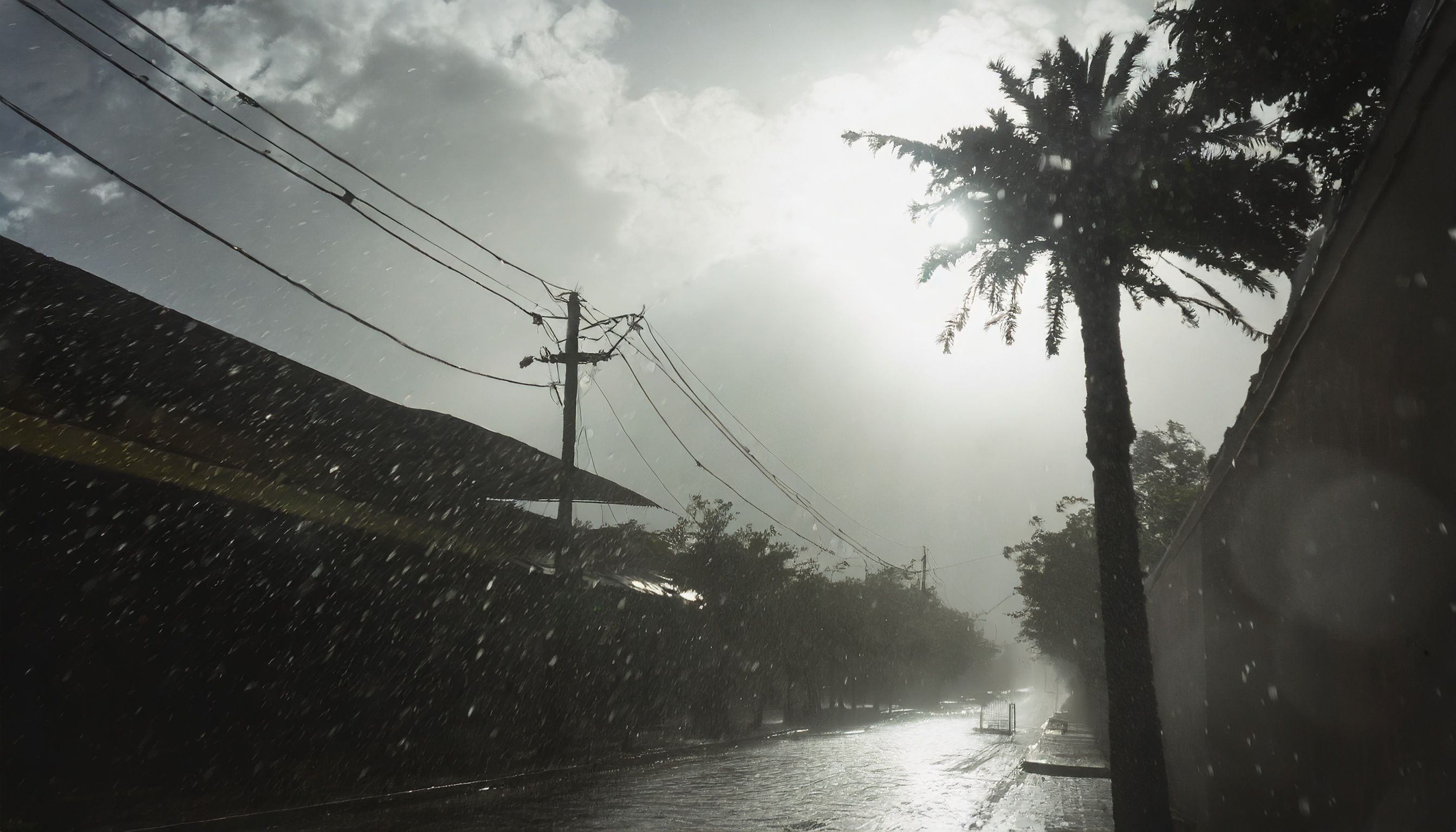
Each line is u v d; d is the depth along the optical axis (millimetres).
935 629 84062
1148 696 12305
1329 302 5977
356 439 18547
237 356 14617
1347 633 5895
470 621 22297
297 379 15789
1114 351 13102
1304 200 12062
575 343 23078
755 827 13500
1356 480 5582
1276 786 8023
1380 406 5094
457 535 20953
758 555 38188
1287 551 7449
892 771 23766
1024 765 25484
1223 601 10461
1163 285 14766
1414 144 4340
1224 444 10148
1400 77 4719
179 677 14656
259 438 17016
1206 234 12656
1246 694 9281
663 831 12703
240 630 15867
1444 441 4133
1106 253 13266
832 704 56906
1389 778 5070
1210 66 8664
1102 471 12961
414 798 15117
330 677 17875
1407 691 4781
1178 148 12500
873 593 64938
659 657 32969
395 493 20719
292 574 16891
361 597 18641
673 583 35594
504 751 22406
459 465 21641
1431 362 4258
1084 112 13320
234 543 15508
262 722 16156
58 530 12984
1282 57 8281
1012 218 14367
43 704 12609
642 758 24766
